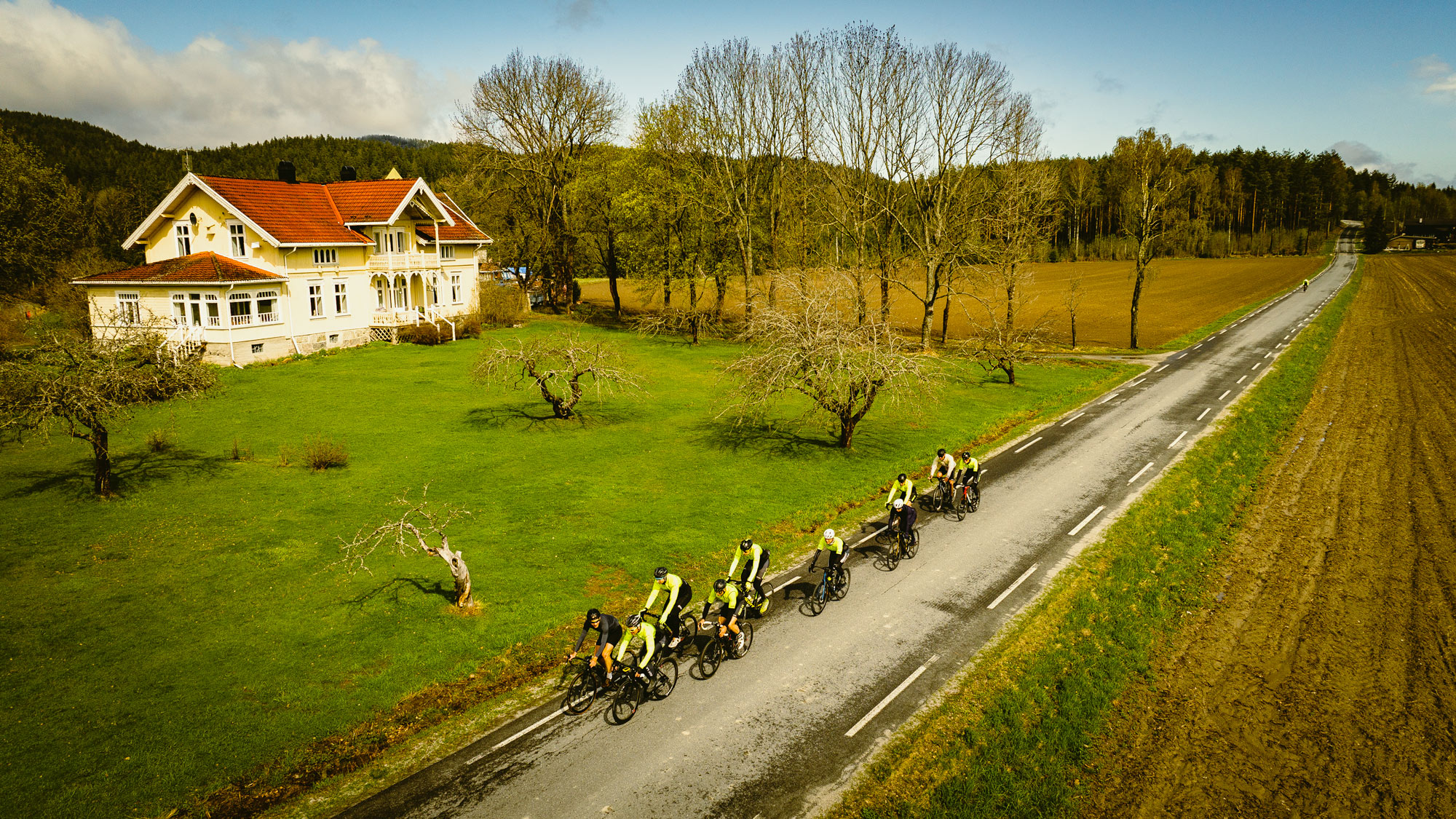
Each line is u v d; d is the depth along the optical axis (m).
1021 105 45.53
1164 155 48.28
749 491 21.55
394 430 26.81
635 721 11.69
